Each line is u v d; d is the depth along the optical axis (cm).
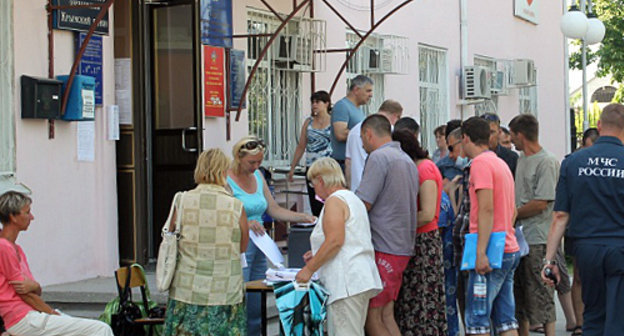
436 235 698
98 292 800
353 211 622
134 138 923
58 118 823
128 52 925
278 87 1152
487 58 1761
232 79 1050
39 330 612
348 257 615
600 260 611
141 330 665
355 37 1312
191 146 938
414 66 1468
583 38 1570
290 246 708
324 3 1215
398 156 666
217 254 597
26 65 803
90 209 874
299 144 1019
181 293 596
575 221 628
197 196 601
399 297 696
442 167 816
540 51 2066
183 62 939
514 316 726
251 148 686
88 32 838
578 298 859
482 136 688
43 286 817
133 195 923
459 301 787
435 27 1540
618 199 611
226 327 598
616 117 624
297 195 1155
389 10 1384
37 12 813
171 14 942
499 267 662
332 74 1247
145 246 932
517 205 784
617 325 607
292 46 1148
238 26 1068
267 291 636
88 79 837
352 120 909
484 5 1747
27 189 775
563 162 643
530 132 773
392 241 659
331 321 619
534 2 2011
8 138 783
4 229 630
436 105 1569
